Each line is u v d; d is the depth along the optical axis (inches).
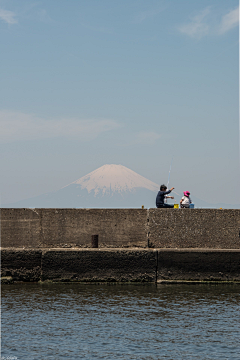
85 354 421.1
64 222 748.0
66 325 503.2
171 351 428.5
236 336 469.4
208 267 714.8
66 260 715.4
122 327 496.1
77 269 714.2
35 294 641.0
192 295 639.8
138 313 549.3
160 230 741.9
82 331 483.5
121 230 745.0
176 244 738.8
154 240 741.3
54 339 459.2
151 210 746.2
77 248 730.2
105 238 746.2
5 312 550.6
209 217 740.0
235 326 500.4
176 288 685.3
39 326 499.5
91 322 513.7
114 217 746.8
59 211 749.9
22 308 568.4
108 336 469.1
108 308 569.9
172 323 510.9
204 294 647.1
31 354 419.8
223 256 714.8
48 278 716.7
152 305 586.2
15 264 721.6
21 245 746.2
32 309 564.4
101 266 713.0
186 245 738.8
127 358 411.5
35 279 721.6
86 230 746.8
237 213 739.4
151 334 475.8
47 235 748.6
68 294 642.2
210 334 475.2
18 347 437.4
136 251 714.2
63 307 574.6
